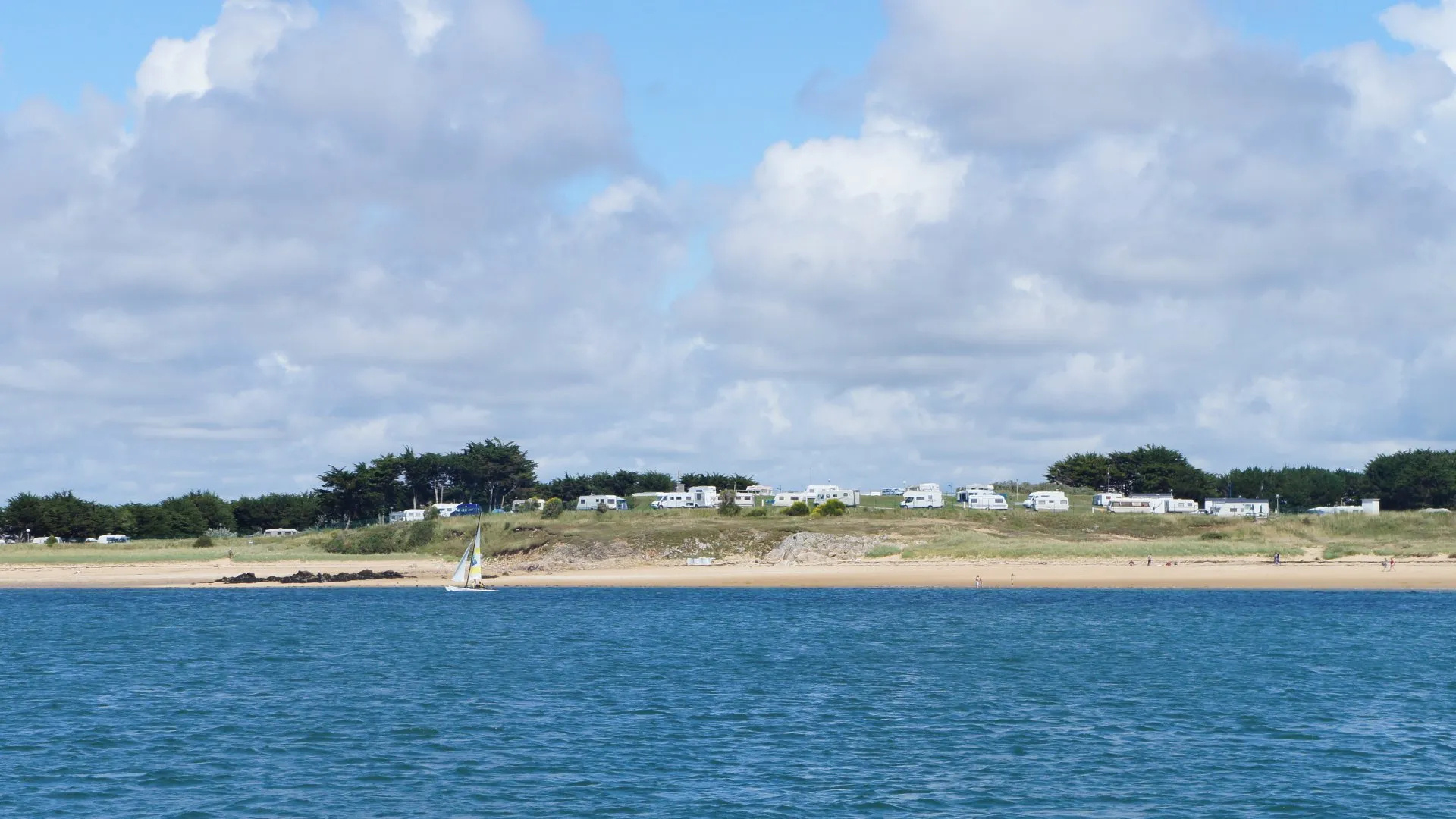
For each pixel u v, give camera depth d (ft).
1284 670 191.01
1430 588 339.16
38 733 144.87
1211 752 130.11
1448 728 142.61
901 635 246.06
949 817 105.09
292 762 127.95
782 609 307.17
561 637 249.14
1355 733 139.64
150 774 123.34
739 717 152.25
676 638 245.24
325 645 238.07
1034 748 132.87
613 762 126.41
